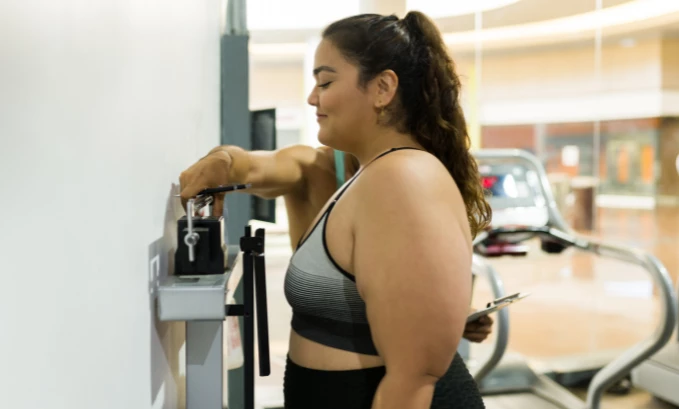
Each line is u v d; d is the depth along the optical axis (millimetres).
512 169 3691
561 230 3576
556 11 7758
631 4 7621
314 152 1713
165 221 1193
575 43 10336
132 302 927
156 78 1109
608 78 11289
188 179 1217
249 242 1060
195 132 1651
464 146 1180
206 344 1162
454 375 1077
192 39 1608
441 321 911
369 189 984
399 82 1092
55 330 627
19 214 547
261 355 1061
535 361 3820
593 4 7438
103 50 785
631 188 12531
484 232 3391
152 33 1074
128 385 904
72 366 675
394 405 923
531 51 10953
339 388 1046
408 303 912
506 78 11477
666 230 9328
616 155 12102
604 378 2896
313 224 1190
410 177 958
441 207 955
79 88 696
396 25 1107
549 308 5207
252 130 2611
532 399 3309
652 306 5258
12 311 536
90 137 732
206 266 1084
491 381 3402
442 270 917
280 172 1595
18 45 546
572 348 4180
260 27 7242
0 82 514
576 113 11617
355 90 1088
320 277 1054
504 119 11648
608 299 5496
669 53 10594
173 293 1013
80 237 698
